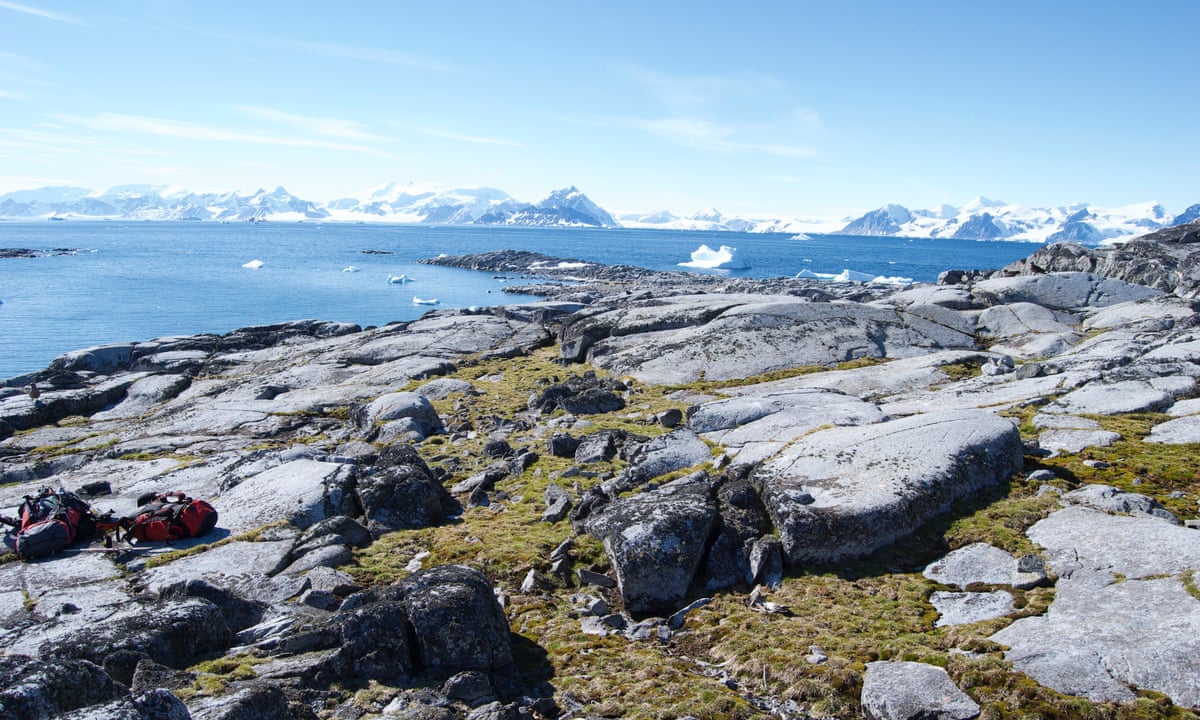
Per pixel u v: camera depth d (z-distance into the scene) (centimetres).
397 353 4309
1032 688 1041
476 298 10038
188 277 12762
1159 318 3378
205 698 967
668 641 1353
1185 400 2289
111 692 888
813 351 3591
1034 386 2636
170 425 3066
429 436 2798
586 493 1894
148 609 1201
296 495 1945
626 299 5566
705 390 3162
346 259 18662
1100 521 1522
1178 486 1766
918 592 1411
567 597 1520
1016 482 1811
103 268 14388
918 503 1630
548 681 1199
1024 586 1355
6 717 757
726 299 4544
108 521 1769
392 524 1859
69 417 3531
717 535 1603
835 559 1551
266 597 1420
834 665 1191
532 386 3491
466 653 1167
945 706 1034
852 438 1948
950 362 3228
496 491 2145
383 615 1174
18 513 1825
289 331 5481
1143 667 1050
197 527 1755
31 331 7125
